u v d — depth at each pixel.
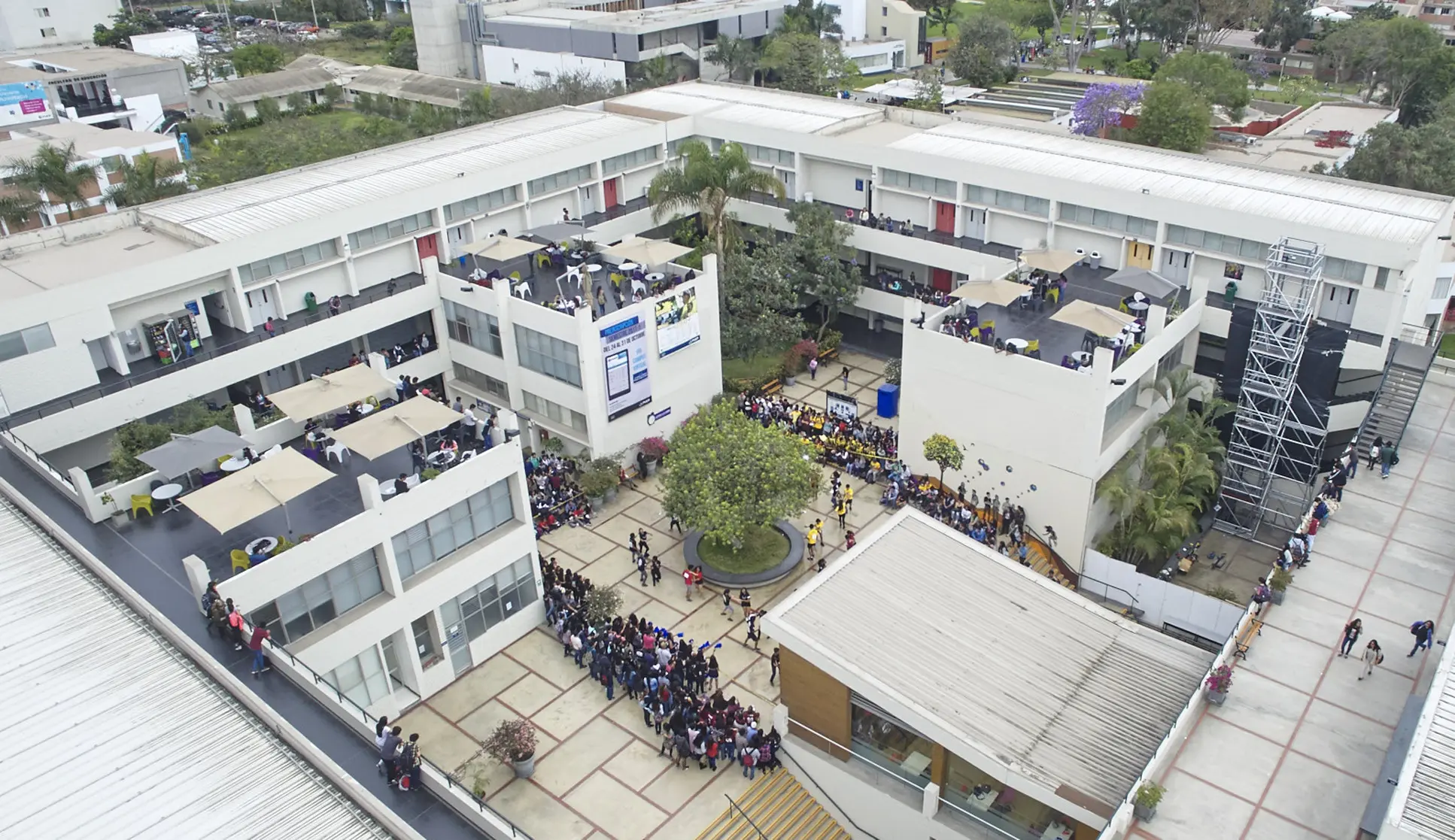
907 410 43.88
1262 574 38.72
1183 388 41.22
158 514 33.03
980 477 42.28
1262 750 24.84
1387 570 31.22
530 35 111.62
